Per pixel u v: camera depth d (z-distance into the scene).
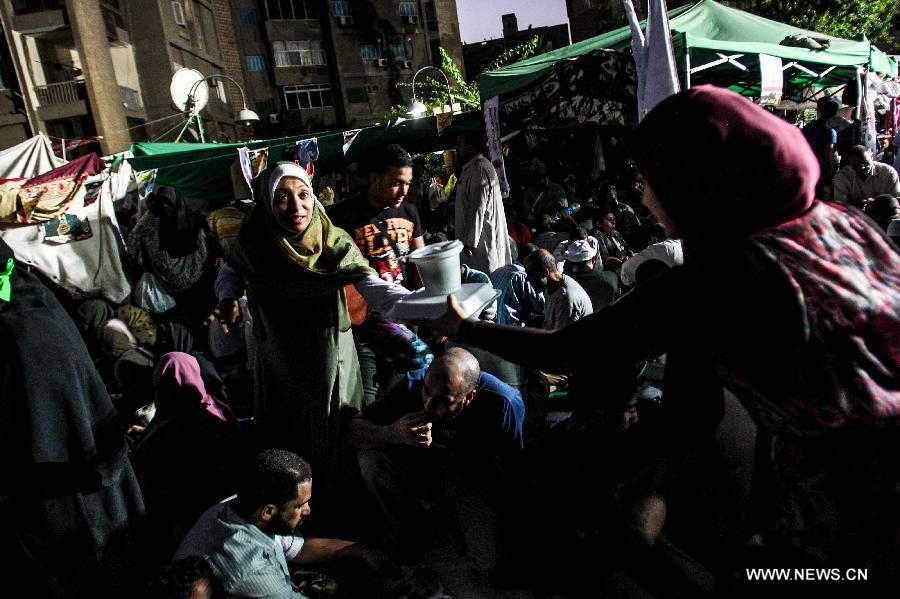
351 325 3.09
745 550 1.40
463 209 5.21
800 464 1.23
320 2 36.56
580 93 4.67
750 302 1.12
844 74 9.02
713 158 1.17
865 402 1.10
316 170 8.08
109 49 21.64
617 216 8.77
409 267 3.52
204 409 3.08
